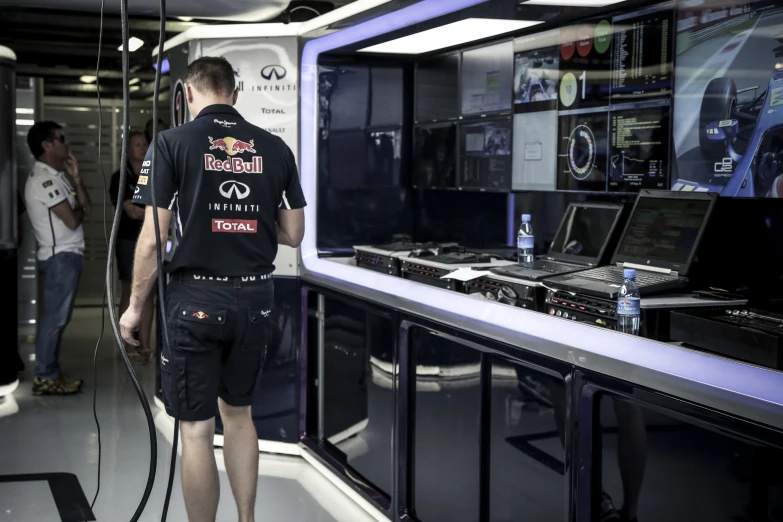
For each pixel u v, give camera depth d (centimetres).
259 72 431
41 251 539
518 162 360
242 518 299
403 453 329
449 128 409
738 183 251
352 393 387
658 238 275
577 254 319
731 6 251
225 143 277
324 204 431
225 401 293
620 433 217
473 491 288
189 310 273
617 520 219
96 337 728
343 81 428
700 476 191
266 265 286
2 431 466
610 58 304
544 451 251
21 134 675
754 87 244
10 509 353
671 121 277
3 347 523
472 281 307
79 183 556
